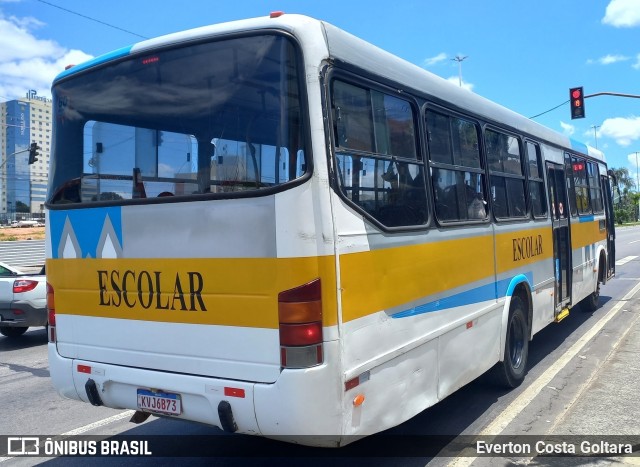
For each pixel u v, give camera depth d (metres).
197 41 3.75
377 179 3.80
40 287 9.45
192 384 3.58
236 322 3.44
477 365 5.14
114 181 4.11
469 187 5.19
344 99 3.58
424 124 4.45
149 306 3.82
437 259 4.42
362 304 3.51
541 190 7.28
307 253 3.24
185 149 3.76
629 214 85.56
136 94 4.04
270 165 3.40
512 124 6.40
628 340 8.16
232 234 3.46
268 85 3.46
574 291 8.52
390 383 3.77
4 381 7.34
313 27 3.43
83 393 4.20
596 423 5.08
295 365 3.22
